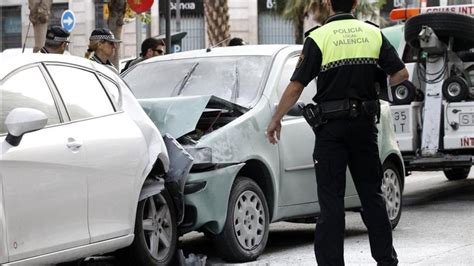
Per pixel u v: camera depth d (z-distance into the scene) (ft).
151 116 30.55
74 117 25.35
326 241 24.88
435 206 47.14
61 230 23.80
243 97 32.91
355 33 25.25
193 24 156.76
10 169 22.45
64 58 26.45
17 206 22.50
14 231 22.41
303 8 124.98
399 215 38.68
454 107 46.21
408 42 46.91
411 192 54.54
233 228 30.35
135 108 28.14
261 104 32.48
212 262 30.91
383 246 25.43
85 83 26.66
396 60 25.35
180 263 29.66
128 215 26.20
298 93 25.17
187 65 35.35
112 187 25.55
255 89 33.12
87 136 25.13
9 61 24.70
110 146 25.75
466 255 31.48
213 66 34.76
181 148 29.17
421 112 47.60
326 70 25.00
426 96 46.73
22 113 22.75
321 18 119.44
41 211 23.17
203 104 30.50
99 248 25.08
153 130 28.14
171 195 28.89
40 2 46.29
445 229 38.27
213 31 99.71
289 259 31.73
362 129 25.03
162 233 28.48
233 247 30.35
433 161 46.34
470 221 40.68
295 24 127.03
